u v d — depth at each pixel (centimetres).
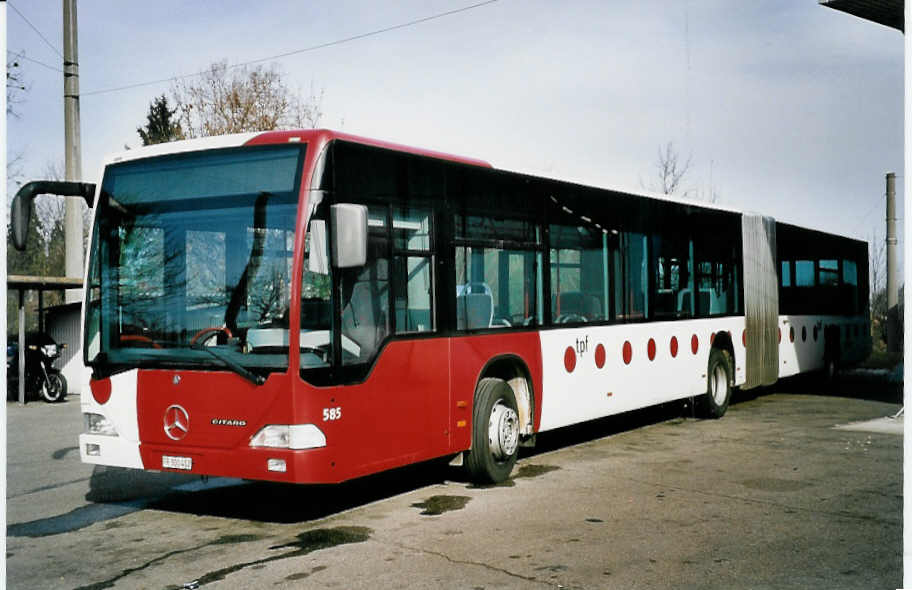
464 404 887
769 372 1633
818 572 622
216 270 744
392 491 905
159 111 4494
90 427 793
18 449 1223
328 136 739
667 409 1540
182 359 744
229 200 747
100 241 798
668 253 1306
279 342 711
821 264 1948
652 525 751
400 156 820
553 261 1045
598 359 1119
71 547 706
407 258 821
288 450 700
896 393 1883
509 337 957
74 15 2038
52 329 1975
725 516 782
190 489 937
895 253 2531
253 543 707
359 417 749
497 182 955
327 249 725
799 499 848
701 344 1387
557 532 730
